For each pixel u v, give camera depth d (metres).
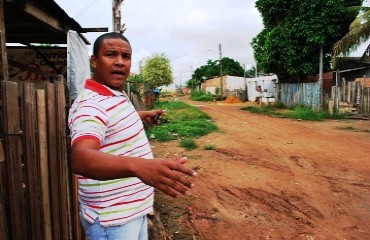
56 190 2.88
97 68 1.59
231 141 10.71
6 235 2.25
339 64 17.91
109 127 1.45
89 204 1.55
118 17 10.46
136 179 1.57
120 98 1.53
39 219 2.62
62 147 3.00
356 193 5.81
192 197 5.59
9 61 4.72
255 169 7.34
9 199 2.28
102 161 1.14
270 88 34.00
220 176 6.82
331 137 11.48
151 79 47.88
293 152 8.97
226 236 4.31
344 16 20.64
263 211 5.08
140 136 1.61
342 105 18.39
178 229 4.48
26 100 2.46
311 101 21.42
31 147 2.52
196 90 64.44
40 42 7.95
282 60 22.97
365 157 8.35
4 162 2.26
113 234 1.53
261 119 18.14
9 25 5.93
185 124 14.34
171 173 1.10
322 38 20.45
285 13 23.17
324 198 5.59
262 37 27.30
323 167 7.48
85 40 7.27
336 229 4.50
